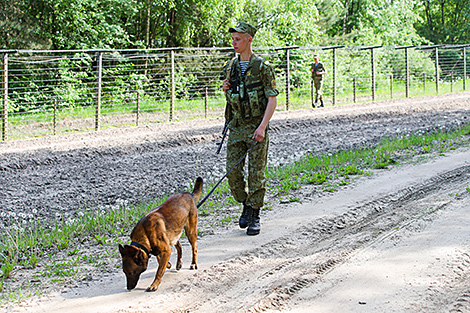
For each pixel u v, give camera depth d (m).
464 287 3.94
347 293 3.94
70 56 22.84
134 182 8.98
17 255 5.17
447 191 7.00
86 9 24.05
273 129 15.25
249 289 4.12
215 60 26.58
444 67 36.38
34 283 4.41
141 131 15.62
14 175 9.98
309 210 6.39
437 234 5.21
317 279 4.26
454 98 23.67
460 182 7.46
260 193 5.57
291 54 27.95
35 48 22.08
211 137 14.13
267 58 26.78
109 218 6.52
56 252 5.38
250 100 5.39
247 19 28.98
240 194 5.77
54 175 9.84
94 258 5.07
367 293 3.92
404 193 7.01
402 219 5.86
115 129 16.34
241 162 5.63
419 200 6.66
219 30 27.97
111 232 6.02
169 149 12.55
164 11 26.34
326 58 28.75
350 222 5.88
